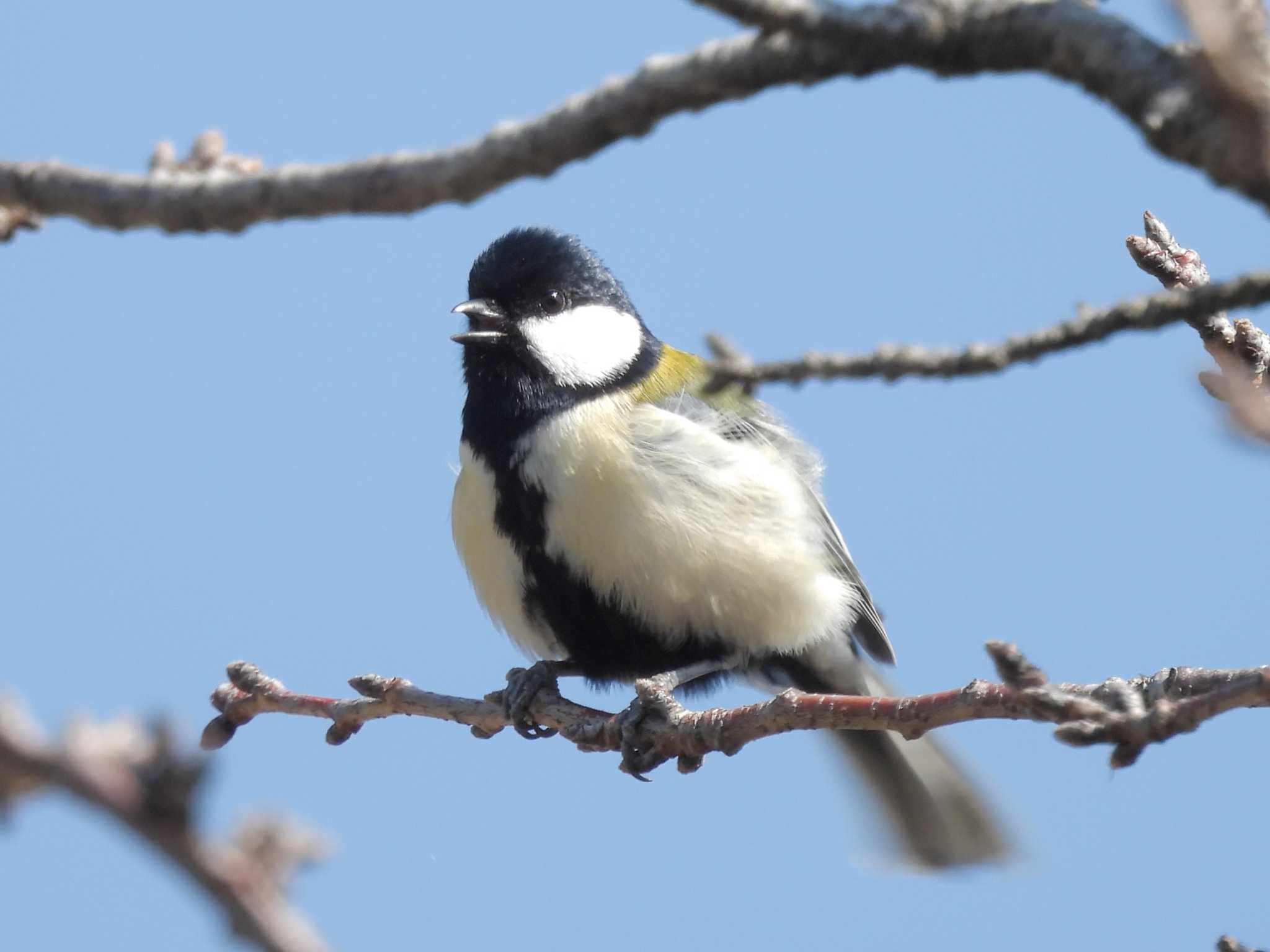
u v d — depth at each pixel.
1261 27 4.04
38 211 6.68
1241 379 6.44
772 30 4.81
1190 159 4.30
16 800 2.70
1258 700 5.38
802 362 5.21
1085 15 4.57
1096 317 4.97
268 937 2.68
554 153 5.66
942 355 5.07
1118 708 5.71
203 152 7.35
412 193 6.02
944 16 4.73
